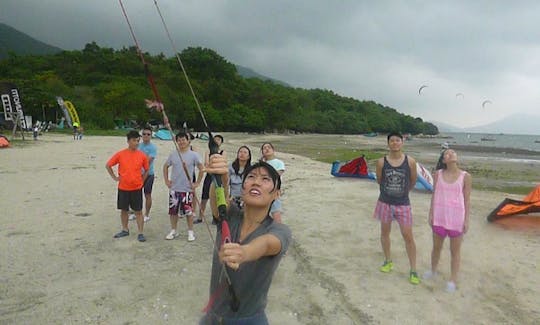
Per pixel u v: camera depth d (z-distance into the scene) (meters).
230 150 29.27
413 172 5.00
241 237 2.13
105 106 57.03
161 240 6.48
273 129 88.62
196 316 4.08
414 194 11.20
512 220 8.38
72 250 5.90
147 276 5.05
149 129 7.36
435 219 4.96
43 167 14.15
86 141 30.22
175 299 4.45
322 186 12.28
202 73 92.81
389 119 133.25
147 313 4.12
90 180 11.80
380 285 4.96
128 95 58.16
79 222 7.36
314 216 8.38
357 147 44.47
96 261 5.51
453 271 4.89
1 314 4.02
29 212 7.91
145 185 7.43
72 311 4.12
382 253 6.16
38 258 5.54
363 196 10.66
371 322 4.06
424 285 4.98
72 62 79.19
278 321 4.04
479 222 8.23
